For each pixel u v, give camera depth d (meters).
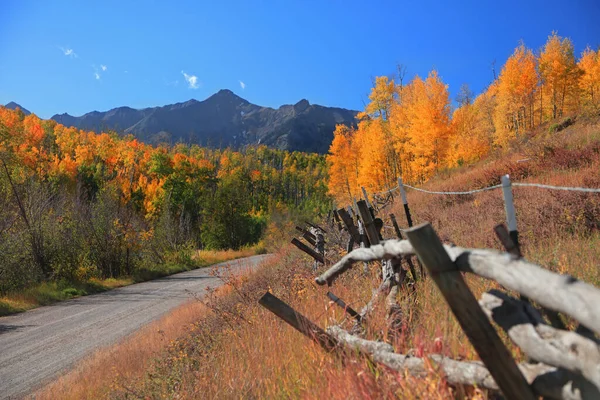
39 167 84.38
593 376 1.29
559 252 5.28
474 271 1.57
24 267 20.17
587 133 18.84
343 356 3.21
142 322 13.92
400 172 44.94
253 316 6.91
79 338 12.34
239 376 4.47
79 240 25.47
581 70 51.03
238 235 67.44
